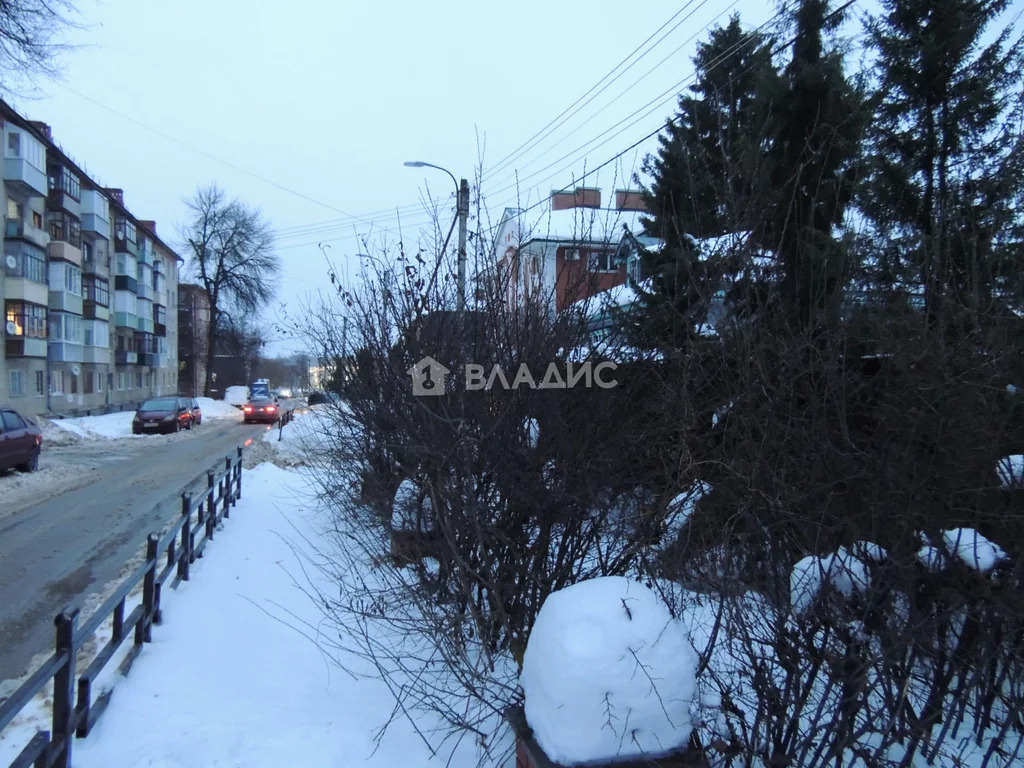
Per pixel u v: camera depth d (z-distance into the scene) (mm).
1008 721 2627
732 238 2920
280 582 6387
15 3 11477
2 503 11781
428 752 3498
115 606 4176
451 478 3715
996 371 2352
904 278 2924
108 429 29453
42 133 32000
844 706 2479
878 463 2410
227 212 47594
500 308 3971
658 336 3551
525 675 2828
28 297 31172
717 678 2801
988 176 3414
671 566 2988
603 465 3480
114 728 3736
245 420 36000
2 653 5188
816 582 2555
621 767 2535
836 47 6180
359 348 5500
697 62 9781
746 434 2582
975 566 2430
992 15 5891
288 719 3855
